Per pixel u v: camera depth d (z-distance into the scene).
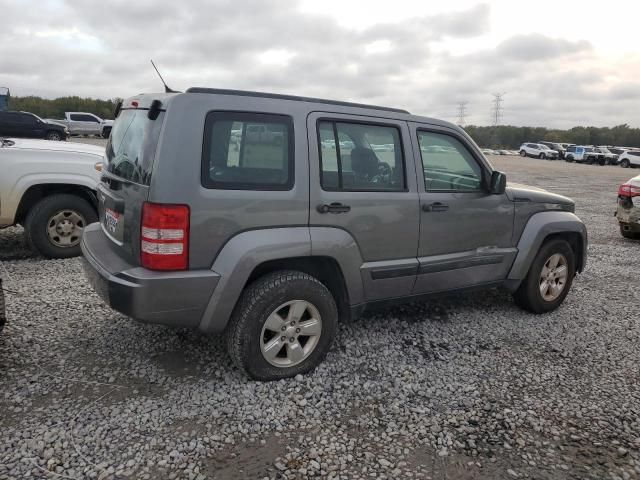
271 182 3.14
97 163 6.08
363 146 3.57
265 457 2.60
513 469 2.60
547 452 2.75
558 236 4.89
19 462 2.46
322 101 3.43
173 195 2.84
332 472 2.51
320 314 3.39
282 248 3.13
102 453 2.55
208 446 2.65
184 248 2.90
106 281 3.00
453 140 4.09
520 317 4.73
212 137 2.97
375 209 3.55
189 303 2.97
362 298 3.65
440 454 2.69
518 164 37.31
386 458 2.63
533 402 3.24
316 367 3.52
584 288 5.79
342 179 3.44
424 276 3.91
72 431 2.71
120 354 3.58
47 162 5.79
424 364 3.68
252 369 3.21
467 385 3.41
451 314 4.72
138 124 3.28
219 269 2.99
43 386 3.12
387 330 4.25
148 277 2.85
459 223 4.06
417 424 2.94
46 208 5.76
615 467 2.65
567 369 3.72
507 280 4.55
